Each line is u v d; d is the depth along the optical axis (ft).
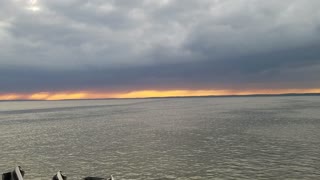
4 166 177.06
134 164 175.83
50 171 163.73
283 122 387.14
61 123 464.65
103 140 274.77
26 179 148.87
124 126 398.42
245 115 527.40
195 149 218.79
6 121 527.40
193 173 153.58
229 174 150.41
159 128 364.38
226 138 267.80
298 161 173.78
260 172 152.76
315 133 283.38
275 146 222.69
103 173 157.58
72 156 203.72
